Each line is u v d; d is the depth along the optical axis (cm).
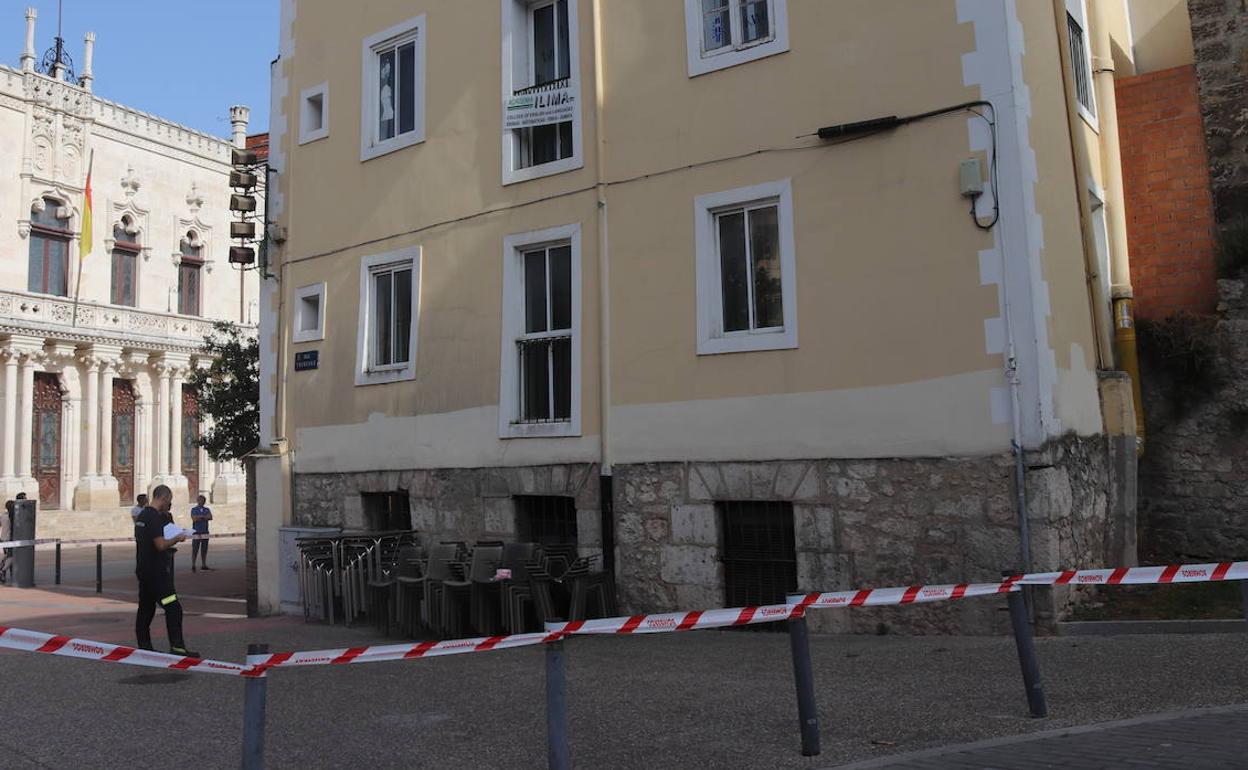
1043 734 516
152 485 3641
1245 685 584
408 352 1180
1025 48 815
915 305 809
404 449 1153
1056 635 748
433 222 1152
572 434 1001
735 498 887
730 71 923
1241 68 977
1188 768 437
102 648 427
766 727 575
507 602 916
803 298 865
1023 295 763
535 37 1109
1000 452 763
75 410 3409
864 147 844
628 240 977
